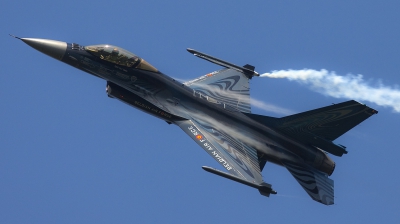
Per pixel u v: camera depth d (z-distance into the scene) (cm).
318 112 10481
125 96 10656
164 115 10681
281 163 10850
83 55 10662
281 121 10800
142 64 10744
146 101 10644
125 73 10694
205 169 9950
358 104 10288
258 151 10800
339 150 10844
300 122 10706
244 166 10362
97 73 10700
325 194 10619
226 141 10619
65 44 10681
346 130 10688
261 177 10388
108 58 10662
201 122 10719
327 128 10694
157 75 10806
